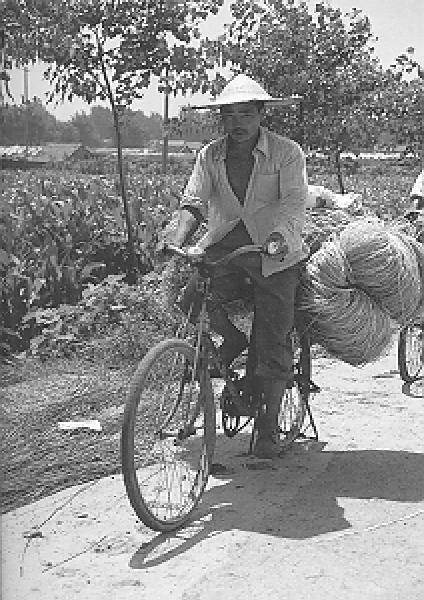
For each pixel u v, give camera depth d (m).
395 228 5.82
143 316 8.52
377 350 5.67
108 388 6.98
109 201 16.09
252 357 5.50
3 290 8.67
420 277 5.76
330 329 5.53
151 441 5.05
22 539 4.55
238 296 5.39
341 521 4.83
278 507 5.02
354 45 14.48
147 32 11.38
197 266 5.00
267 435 5.59
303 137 14.70
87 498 5.07
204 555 4.41
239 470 5.61
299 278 5.47
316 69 14.38
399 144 18.27
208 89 12.26
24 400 6.62
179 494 5.02
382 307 5.57
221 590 4.08
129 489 4.41
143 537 4.62
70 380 7.22
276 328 5.28
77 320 8.80
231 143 5.28
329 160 16.72
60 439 5.87
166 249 5.08
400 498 5.16
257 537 4.62
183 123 13.98
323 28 14.38
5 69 6.88
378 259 5.38
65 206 13.17
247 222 5.36
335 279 5.40
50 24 10.10
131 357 7.96
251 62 14.23
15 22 8.12
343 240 5.44
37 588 4.07
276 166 5.23
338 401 7.10
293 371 5.64
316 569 4.28
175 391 4.89
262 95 5.09
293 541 4.57
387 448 6.05
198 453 5.26
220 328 5.42
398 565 4.32
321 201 6.38
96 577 4.19
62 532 4.65
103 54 11.34
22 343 8.48
